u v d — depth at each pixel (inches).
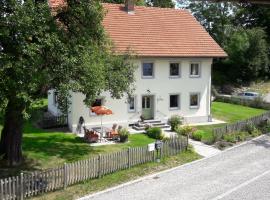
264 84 2856.8
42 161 1003.9
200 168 1033.5
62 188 845.2
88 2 879.1
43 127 1378.0
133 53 1266.0
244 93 2449.6
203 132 1353.3
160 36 1546.5
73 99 1328.7
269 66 2940.5
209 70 1599.4
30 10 751.7
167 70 1512.1
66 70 826.2
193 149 1190.3
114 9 1563.7
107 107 1398.9
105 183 893.2
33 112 938.7
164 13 1657.2
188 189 877.8
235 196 842.2
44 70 798.5
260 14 3216.0
